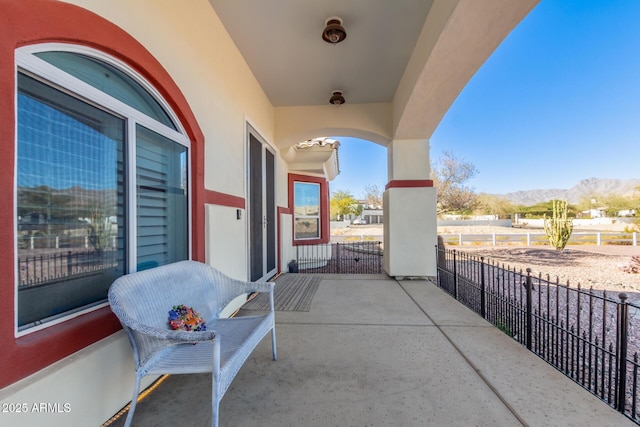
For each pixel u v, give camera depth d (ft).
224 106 11.88
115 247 6.50
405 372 7.75
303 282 18.69
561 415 6.03
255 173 16.56
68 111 5.43
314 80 16.26
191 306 7.26
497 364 8.17
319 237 30.78
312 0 10.32
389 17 11.19
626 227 53.72
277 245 22.03
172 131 8.55
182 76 8.80
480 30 9.43
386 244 20.95
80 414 5.08
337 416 6.03
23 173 4.63
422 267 19.07
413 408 6.27
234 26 11.73
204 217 10.06
